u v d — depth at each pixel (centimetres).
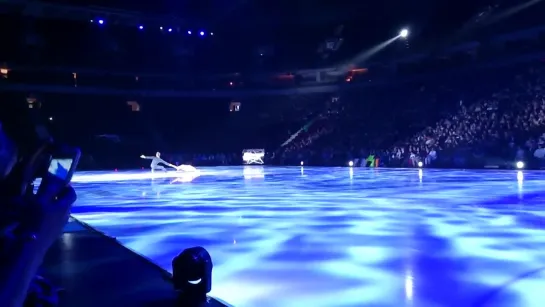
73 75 3694
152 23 3738
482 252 449
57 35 3634
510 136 2306
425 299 307
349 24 3738
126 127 3906
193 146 4022
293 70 4025
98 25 3750
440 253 446
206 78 4128
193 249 247
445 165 2491
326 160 3225
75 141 3553
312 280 354
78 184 1557
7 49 3441
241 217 712
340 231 577
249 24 3903
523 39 2731
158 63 4009
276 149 3841
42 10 3284
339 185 1392
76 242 435
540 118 2269
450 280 352
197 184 1507
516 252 448
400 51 3438
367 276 366
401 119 3200
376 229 591
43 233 103
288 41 4019
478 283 343
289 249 468
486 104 2662
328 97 3962
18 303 95
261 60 4091
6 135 105
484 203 875
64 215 108
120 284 281
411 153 2714
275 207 841
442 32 3122
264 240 518
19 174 105
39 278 231
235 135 4119
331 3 3538
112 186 1453
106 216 736
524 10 2620
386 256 435
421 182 1468
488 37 2838
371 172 2208
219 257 434
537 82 2505
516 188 1198
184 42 4022
